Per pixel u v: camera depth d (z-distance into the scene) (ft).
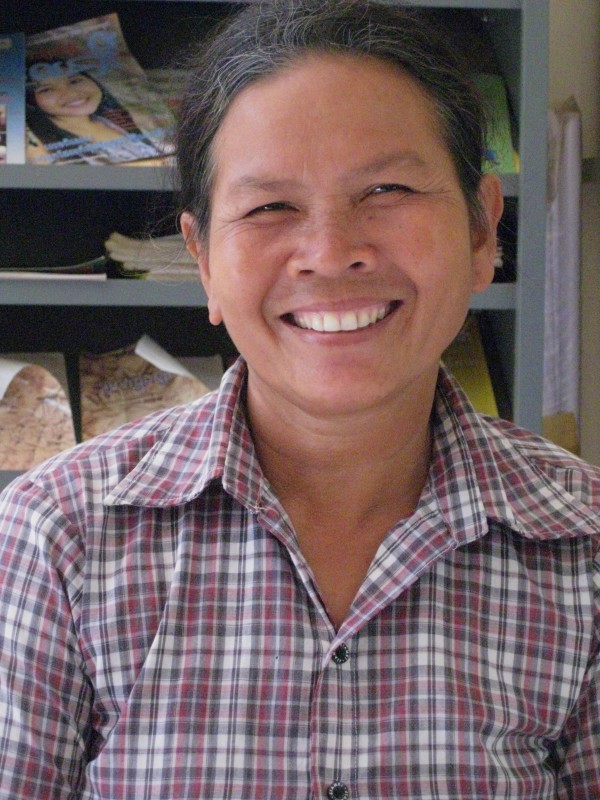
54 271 6.18
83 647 3.16
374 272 3.00
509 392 6.60
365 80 2.97
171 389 6.86
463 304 3.19
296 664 3.10
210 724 3.07
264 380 3.21
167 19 7.10
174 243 6.33
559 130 7.42
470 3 6.11
